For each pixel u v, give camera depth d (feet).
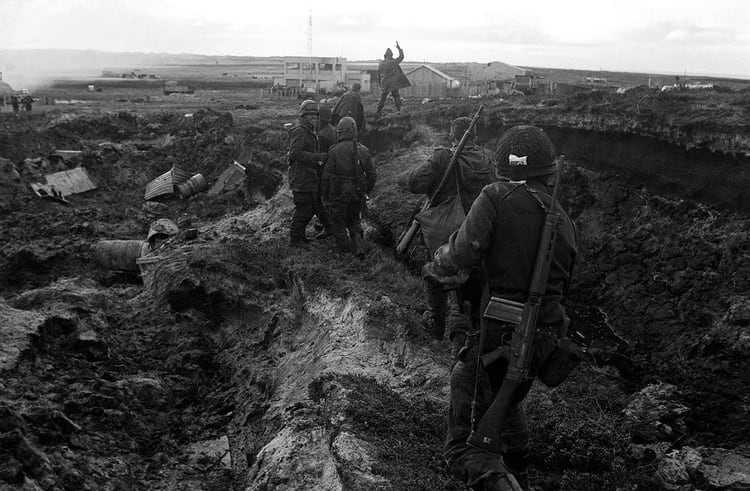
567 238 12.63
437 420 20.12
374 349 25.17
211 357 31.58
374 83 149.18
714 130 33.14
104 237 55.62
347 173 35.35
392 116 60.29
